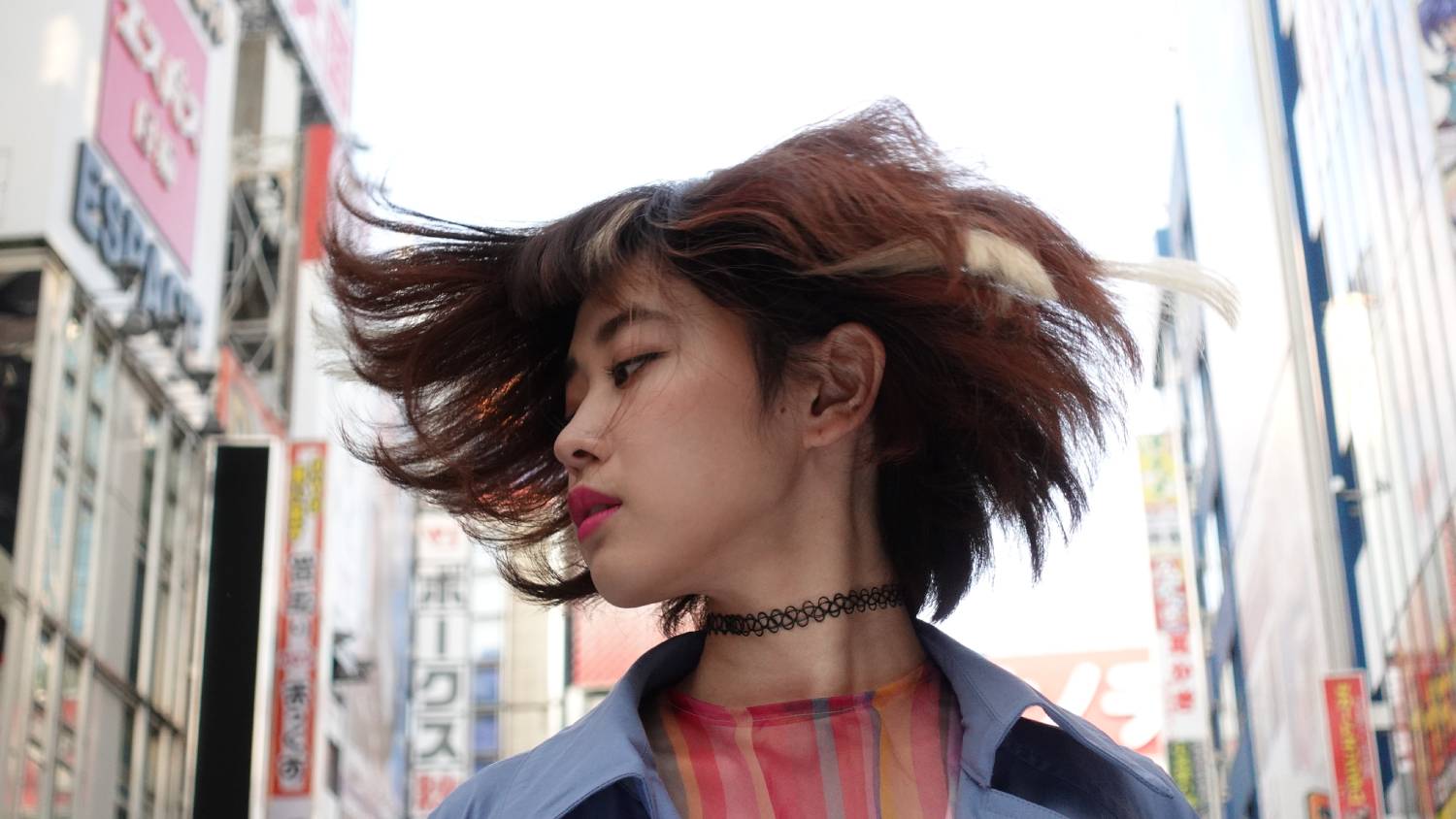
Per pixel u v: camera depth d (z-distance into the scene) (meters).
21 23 8.62
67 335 8.38
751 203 1.12
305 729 10.31
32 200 8.30
